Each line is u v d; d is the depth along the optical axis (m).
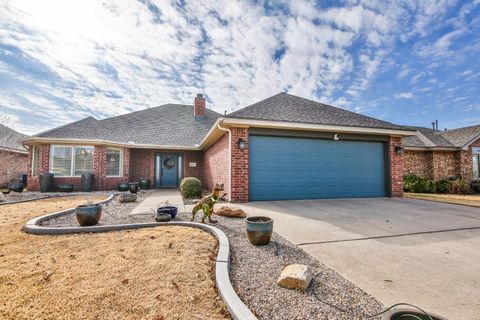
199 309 2.27
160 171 15.55
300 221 5.67
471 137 15.70
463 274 2.97
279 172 9.01
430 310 2.24
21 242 4.04
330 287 2.66
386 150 10.20
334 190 9.53
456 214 6.56
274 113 9.27
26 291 2.52
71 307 2.27
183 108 20.19
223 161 9.77
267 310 2.25
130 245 3.89
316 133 9.30
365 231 4.86
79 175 12.76
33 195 10.68
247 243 4.13
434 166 15.70
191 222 5.30
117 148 13.90
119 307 2.27
